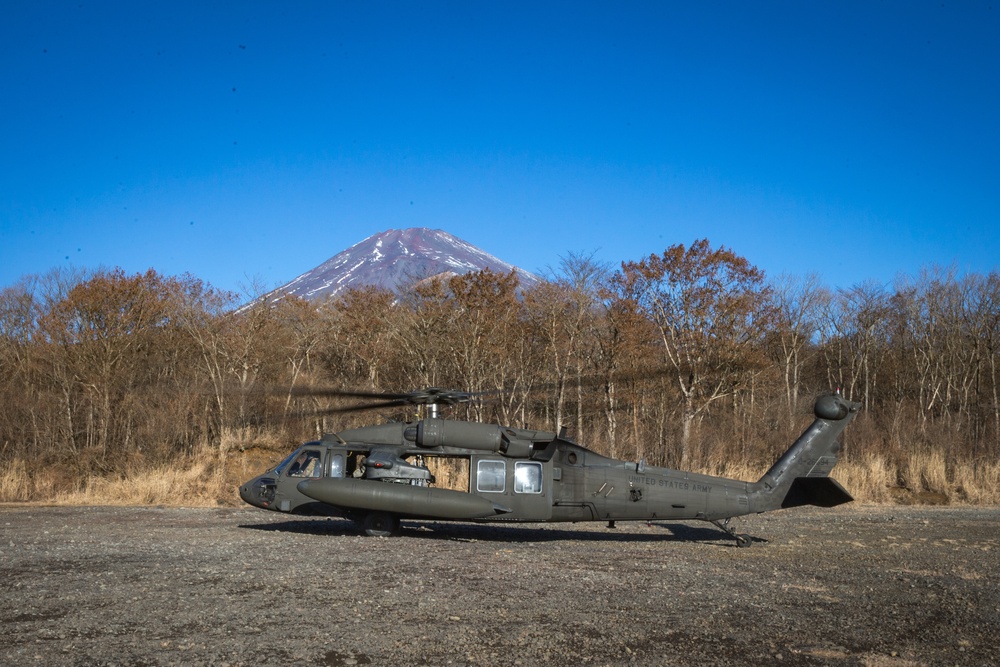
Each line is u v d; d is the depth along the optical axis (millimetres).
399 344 44031
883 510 24531
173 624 8867
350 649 8125
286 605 9820
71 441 36625
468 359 41844
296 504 17172
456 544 15844
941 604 10867
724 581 12172
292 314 45219
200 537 16031
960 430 43375
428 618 9391
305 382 42219
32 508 23078
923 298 56781
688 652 8344
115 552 13695
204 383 38875
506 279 43562
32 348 40594
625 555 14867
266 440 37344
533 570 12648
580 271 42250
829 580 12508
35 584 10820
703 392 43250
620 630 9094
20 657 7645
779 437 40188
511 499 16562
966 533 19031
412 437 17141
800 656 8312
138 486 26625
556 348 41125
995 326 54719
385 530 16766
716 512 16766
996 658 8391
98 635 8414
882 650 8586
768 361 44000
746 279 43281
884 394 58188
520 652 8172
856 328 57750
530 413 42375
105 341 38750
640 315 40812
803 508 24781
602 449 38969
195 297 41344
